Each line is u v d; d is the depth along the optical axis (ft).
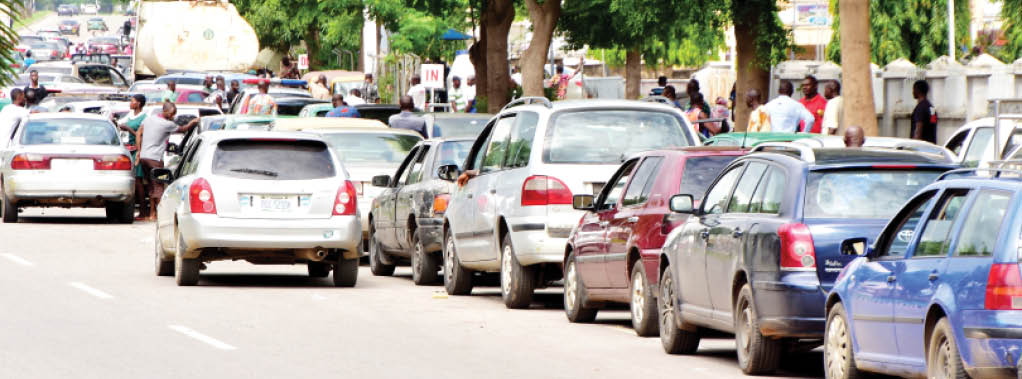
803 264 77.36
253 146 132.46
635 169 104.17
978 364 62.28
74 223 212.02
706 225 87.86
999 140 138.82
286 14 479.41
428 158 143.95
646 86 424.05
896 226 72.64
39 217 224.53
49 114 212.43
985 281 62.39
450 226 130.93
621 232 101.35
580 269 108.27
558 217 112.68
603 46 294.05
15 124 219.20
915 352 67.10
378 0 355.97
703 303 87.66
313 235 130.62
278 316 109.81
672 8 222.28
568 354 91.15
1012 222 62.34
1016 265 61.82
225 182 129.80
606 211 106.11
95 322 103.76
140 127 217.77
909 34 353.72
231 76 362.12
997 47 371.15
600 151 114.11
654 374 82.58
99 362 84.58
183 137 231.50
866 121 155.43
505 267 118.73
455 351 91.61
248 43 369.09
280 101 256.52
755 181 84.74
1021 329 61.26
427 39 357.41
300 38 494.59
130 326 101.81
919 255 68.69
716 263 84.94
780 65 225.35
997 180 64.95
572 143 114.21
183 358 86.69
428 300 125.49
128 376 79.61
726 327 84.79
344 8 390.83
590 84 371.35
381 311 115.34
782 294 77.61
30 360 84.94
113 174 207.51
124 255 163.12
